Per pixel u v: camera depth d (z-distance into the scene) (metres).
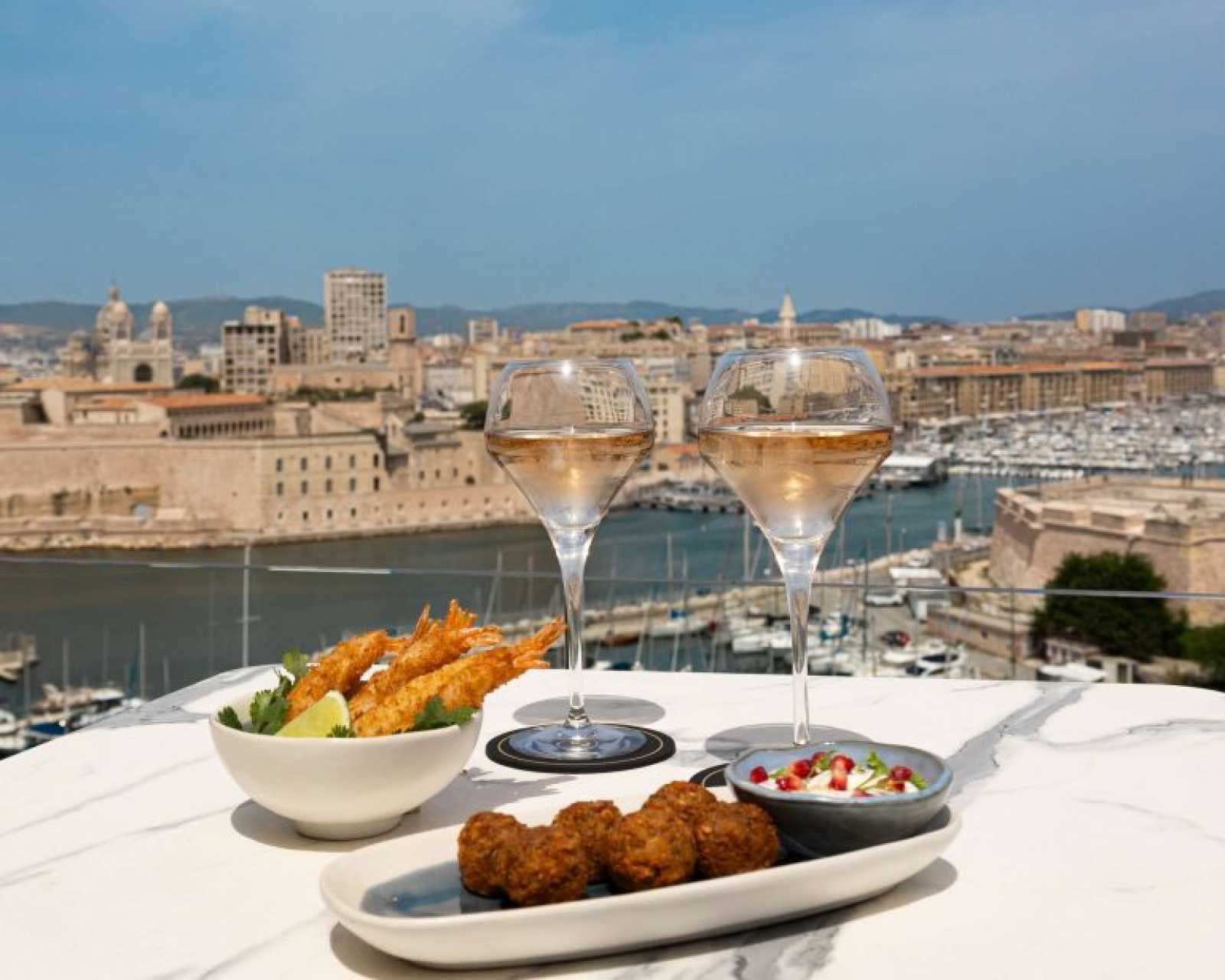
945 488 99.06
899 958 1.01
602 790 1.45
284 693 1.43
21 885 1.19
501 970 1.00
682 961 1.01
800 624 1.45
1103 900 1.12
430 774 1.28
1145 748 1.62
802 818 1.15
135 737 1.75
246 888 1.18
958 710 1.85
